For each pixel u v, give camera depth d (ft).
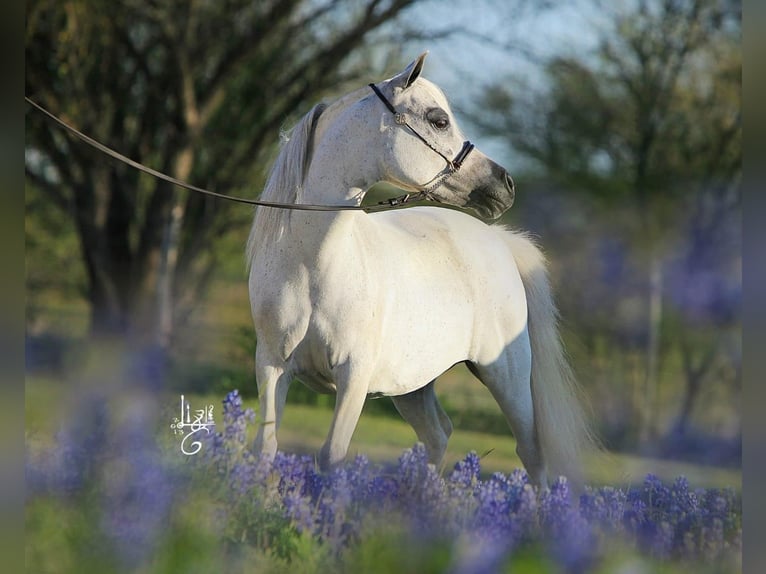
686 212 80.02
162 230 78.18
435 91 26.76
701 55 80.84
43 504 19.54
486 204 27.12
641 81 81.61
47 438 23.52
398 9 75.72
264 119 81.35
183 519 19.25
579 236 84.02
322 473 24.71
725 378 73.46
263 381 26.18
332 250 25.67
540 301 32.07
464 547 18.16
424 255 29.12
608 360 77.87
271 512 22.18
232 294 92.73
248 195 81.66
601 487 32.42
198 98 81.05
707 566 21.47
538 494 28.09
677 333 76.02
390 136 26.04
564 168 85.10
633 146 82.79
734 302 73.31
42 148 75.72
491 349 30.37
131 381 46.62
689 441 59.82
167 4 73.36
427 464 24.03
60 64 72.90
